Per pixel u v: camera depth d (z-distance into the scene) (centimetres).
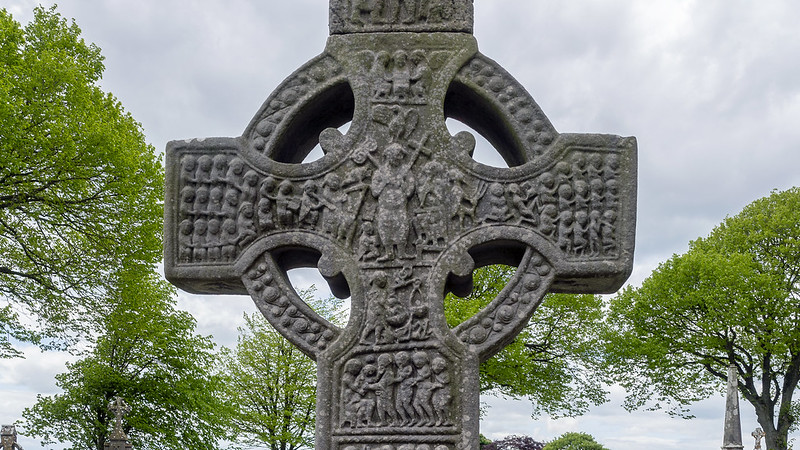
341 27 411
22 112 1534
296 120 406
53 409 2278
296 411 2339
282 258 408
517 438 2472
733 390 1609
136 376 2366
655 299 2516
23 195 1561
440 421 364
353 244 388
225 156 398
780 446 2414
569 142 391
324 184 394
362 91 402
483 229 385
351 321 378
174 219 393
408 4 409
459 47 405
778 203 2588
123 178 1630
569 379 2092
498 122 409
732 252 2575
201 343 2405
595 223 382
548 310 2039
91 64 1802
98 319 1784
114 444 1830
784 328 2369
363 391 370
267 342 2334
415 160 393
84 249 1745
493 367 1889
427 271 382
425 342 373
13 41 1585
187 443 2336
